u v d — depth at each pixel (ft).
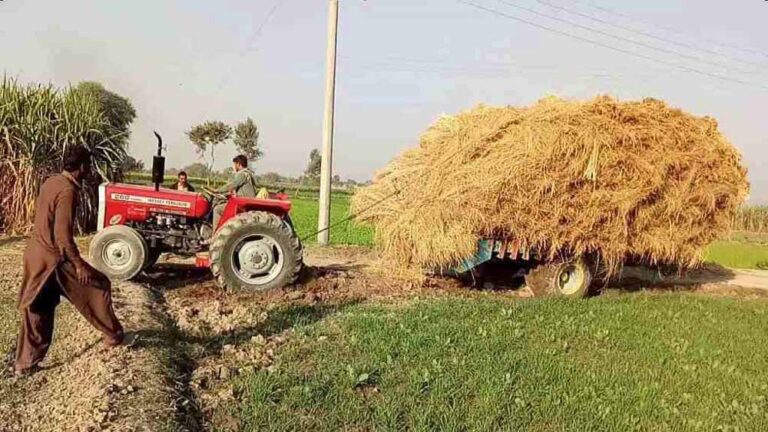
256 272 32.94
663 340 27.25
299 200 146.51
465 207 34.12
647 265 41.81
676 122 37.55
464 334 25.81
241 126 152.76
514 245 35.83
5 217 50.11
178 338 23.75
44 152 50.29
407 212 36.32
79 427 15.65
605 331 27.55
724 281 50.98
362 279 38.04
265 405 17.87
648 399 19.81
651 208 36.76
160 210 33.50
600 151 34.42
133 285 31.55
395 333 25.27
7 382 18.61
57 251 19.15
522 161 33.65
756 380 22.67
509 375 20.68
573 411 18.54
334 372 20.39
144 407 16.71
